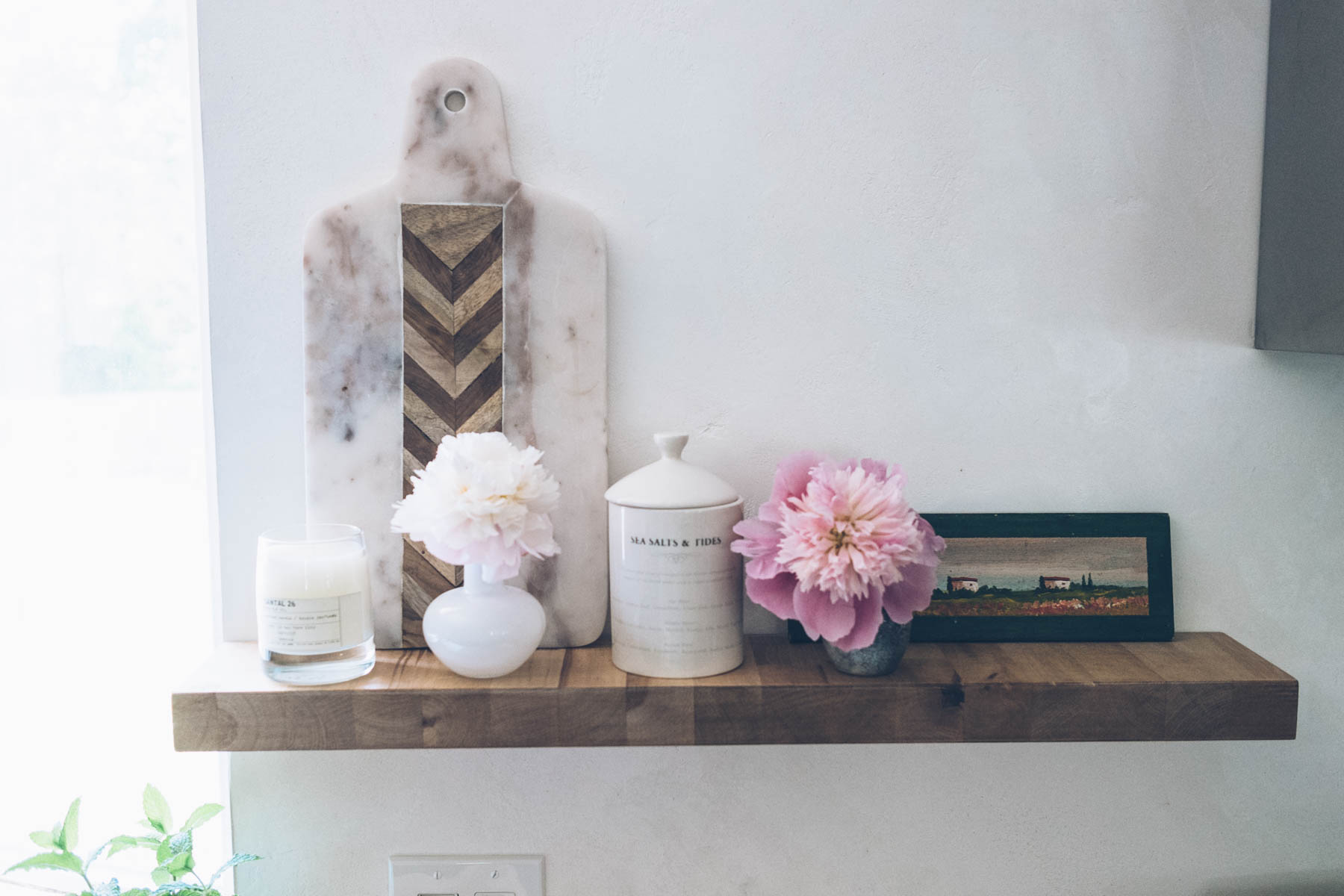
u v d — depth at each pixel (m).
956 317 0.71
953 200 0.70
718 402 0.71
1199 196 0.70
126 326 0.85
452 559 0.60
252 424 0.71
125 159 0.83
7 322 0.84
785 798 0.75
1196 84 0.69
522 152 0.69
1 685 0.87
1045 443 0.72
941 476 0.72
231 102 0.68
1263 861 0.75
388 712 0.61
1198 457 0.72
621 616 0.64
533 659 0.68
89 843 0.87
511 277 0.69
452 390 0.69
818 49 0.69
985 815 0.75
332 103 0.69
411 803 0.75
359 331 0.68
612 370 0.71
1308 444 0.72
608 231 0.70
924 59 0.69
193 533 0.86
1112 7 0.68
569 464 0.70
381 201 0.68
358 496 0.70
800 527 0.58
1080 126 0.69
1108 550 0.71
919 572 0.61
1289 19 0.66
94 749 0.88
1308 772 0.74
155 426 0.85
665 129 0.69
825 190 0.70
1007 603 0.71
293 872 0.75
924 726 0.62
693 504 0.62
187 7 0.73
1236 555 0.73
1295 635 0.73
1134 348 0.71
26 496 0.86
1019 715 0.62
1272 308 0.69
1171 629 0.70
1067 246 0.70
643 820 0.75
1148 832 0.75
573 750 0.74
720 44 0.69
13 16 0.83
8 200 0.84
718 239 0.70
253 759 0.74
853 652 0.62
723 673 0.64
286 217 0.69
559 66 0.69
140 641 0.87
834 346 0.71
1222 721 0.62
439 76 0.67
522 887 0.75
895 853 0.75
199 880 0.74
